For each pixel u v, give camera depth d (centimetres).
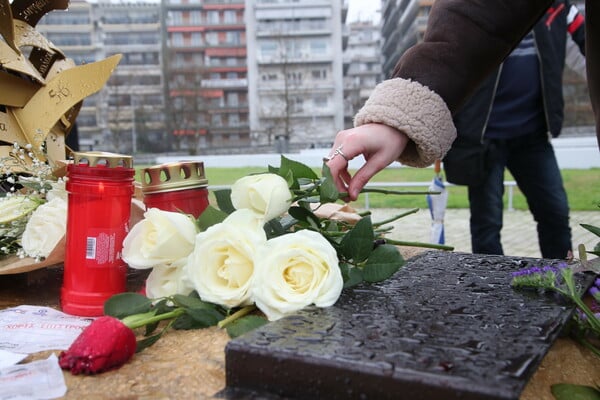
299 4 4712
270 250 71
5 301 95
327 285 69
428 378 48
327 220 98
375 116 97
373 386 50
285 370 54
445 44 102
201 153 3466
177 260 76
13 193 116
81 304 82
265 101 4666
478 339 57
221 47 5275
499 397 45
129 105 4441
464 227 541
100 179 81
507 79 235
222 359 65
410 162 108
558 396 59
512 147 244
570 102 2492
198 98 3975
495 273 89
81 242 82
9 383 57
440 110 100
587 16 105
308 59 4697
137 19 5109
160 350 69
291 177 79
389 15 5306
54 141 132
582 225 88
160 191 87
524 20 102
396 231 493
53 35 5044
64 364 62
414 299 73
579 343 72
